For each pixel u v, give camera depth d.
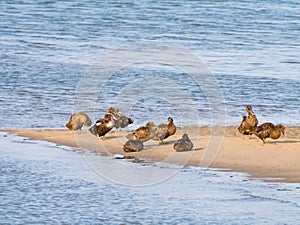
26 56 73.06
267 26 105.56
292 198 28.61
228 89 56.78
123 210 27.45
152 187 30.17
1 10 119.56
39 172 32.16
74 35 92.94
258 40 91.00
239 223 26.09
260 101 52.19
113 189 29.88
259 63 71.75
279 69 68.00
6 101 49.97
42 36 90.62
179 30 100.38
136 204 28.11
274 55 78.00
